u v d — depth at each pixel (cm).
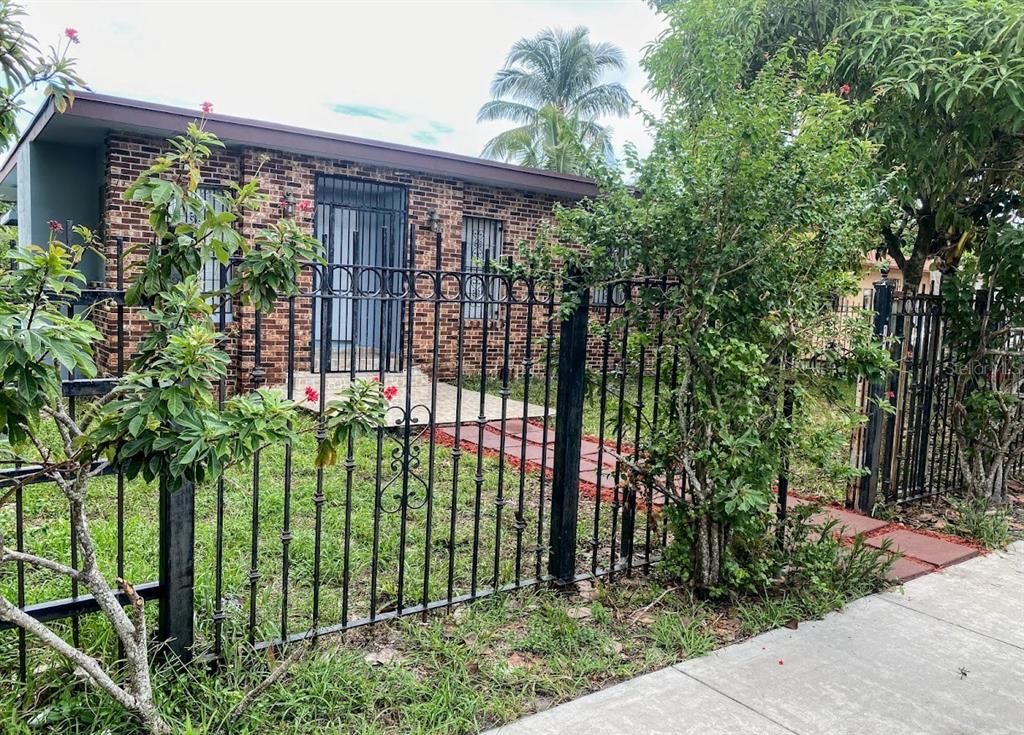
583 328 374
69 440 220
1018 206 646
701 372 380
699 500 387
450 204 1112
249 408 222
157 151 882
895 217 568
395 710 273
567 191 1200
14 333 176
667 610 372
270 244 258
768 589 401
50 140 945
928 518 566
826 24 650
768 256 367
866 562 433
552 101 3141
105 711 241
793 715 289
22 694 248
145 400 206
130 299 242
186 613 272
